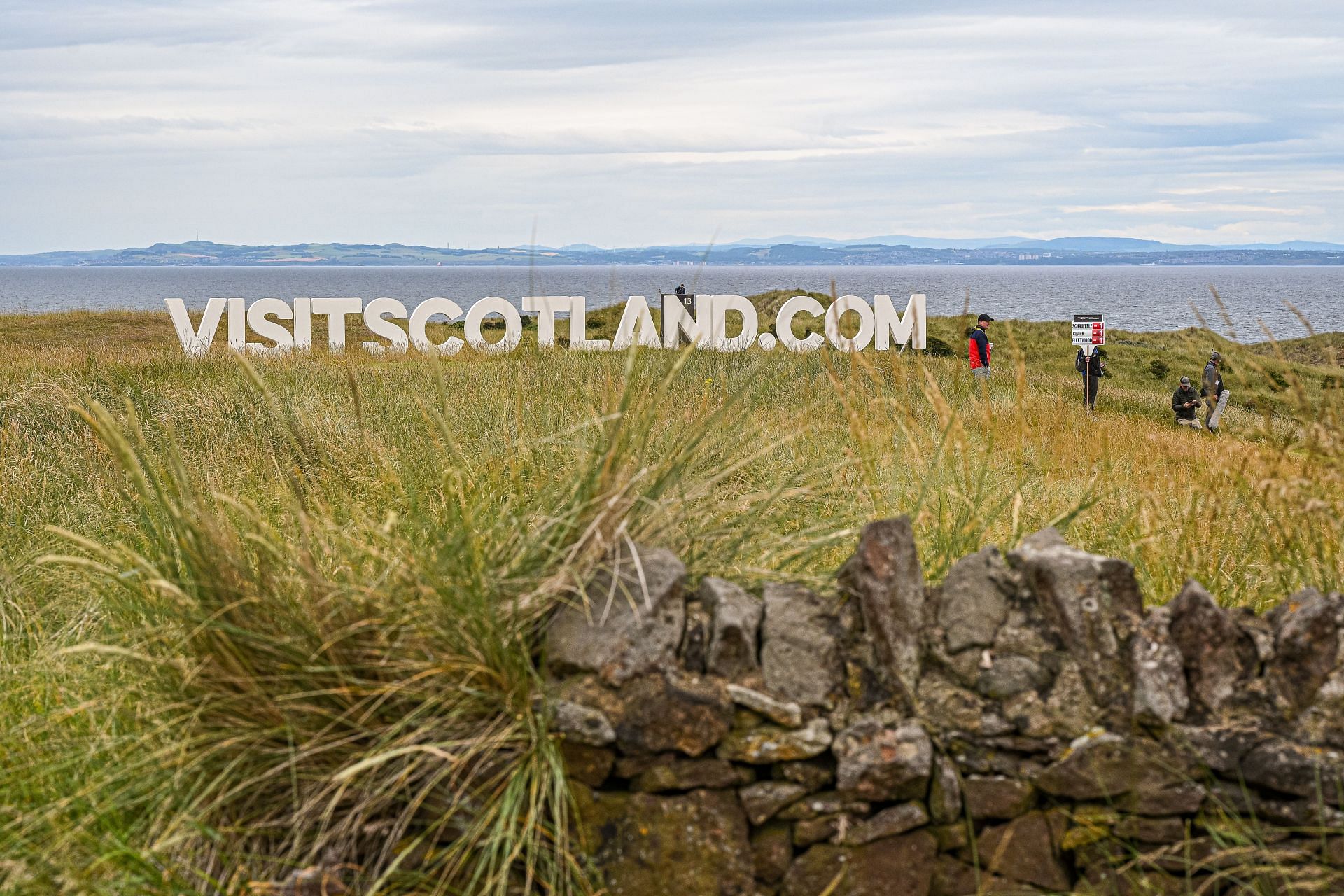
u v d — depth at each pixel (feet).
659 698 9.42
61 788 10.57
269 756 9.82
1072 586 9.66
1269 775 9.04
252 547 13.15
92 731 11.22
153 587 11.25
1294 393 12.25
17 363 53.26
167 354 64.03
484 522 13.62
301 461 23.73
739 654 9.73
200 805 9.75
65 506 22.39
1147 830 9.30
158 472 12.22
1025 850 9.39
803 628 9.87
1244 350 13.26
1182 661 9.47
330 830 9.64
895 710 9.61
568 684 9.67
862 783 9.29
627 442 11.43
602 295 268.62
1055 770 9.31
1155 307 370.53
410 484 16.51
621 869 9.39
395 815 9.70
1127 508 16.98
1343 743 9.07
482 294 464.65
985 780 9.42
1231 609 10.09
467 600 9.75
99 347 78.33
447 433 16.19
